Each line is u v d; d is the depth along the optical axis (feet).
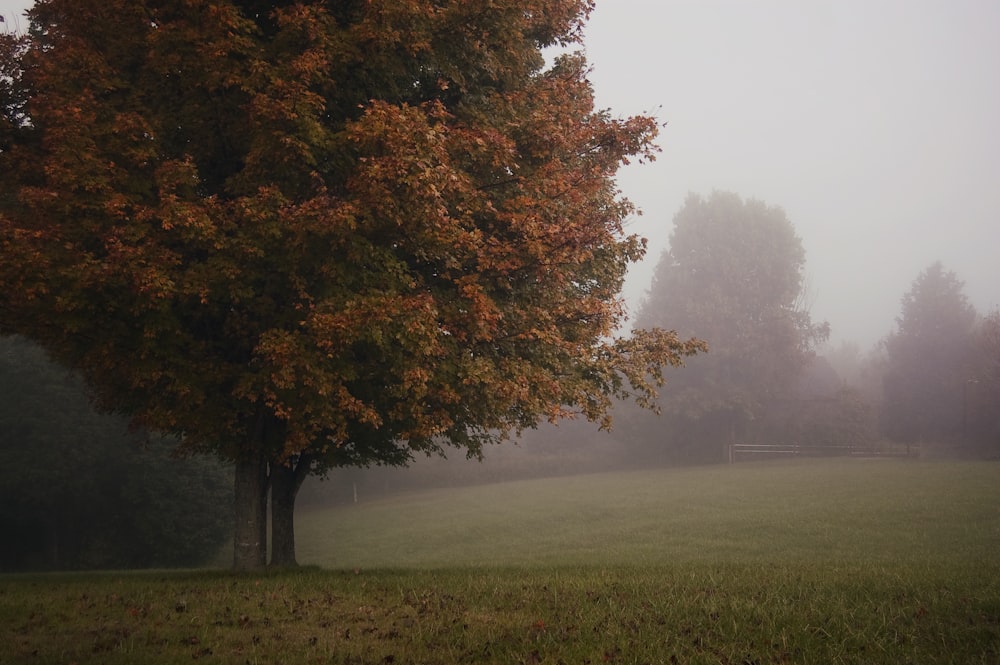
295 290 38.29
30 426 108.27
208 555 125.08
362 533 142.92
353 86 41.06
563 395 44.04
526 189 42.80
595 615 28.99
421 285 40.88
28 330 37.96
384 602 32.81
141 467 114.62
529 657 23.73
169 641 26.50
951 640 25.11
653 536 106.42
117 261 33.24
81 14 38.91
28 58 41.16
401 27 39.55
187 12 37.29
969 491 116.98
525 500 169.27
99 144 36.37
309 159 36.55
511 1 41.81
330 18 38.99
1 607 32.71
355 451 52.06
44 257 32.73
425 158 35.50
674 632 26.45
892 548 80.48
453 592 34.73
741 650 24.11
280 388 37.22
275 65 38.58
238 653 24.90
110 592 37.06
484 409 43.27
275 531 50.98
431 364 38.78
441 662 23.54
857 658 22.97
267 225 35.27
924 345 216.74
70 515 118.32
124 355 37.35
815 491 135.33
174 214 34.17
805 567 44.98
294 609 31.60
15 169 40.04
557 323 46.21
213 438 42.60
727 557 80.59
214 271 35.40
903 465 168.96
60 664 23.62
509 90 47.29
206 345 39.88
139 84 39.73
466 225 41.42
